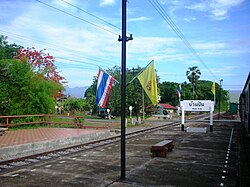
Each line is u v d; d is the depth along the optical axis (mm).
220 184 8273
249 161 11664
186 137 20531
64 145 15242
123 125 8586
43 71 26422
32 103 23516
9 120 22375
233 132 24922
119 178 8680
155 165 10570
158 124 36312
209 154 13188
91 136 18312
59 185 7961
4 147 11766
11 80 22984
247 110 18969
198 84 96500
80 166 10328
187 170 9867
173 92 95188
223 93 108625
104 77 23359
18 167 10172
